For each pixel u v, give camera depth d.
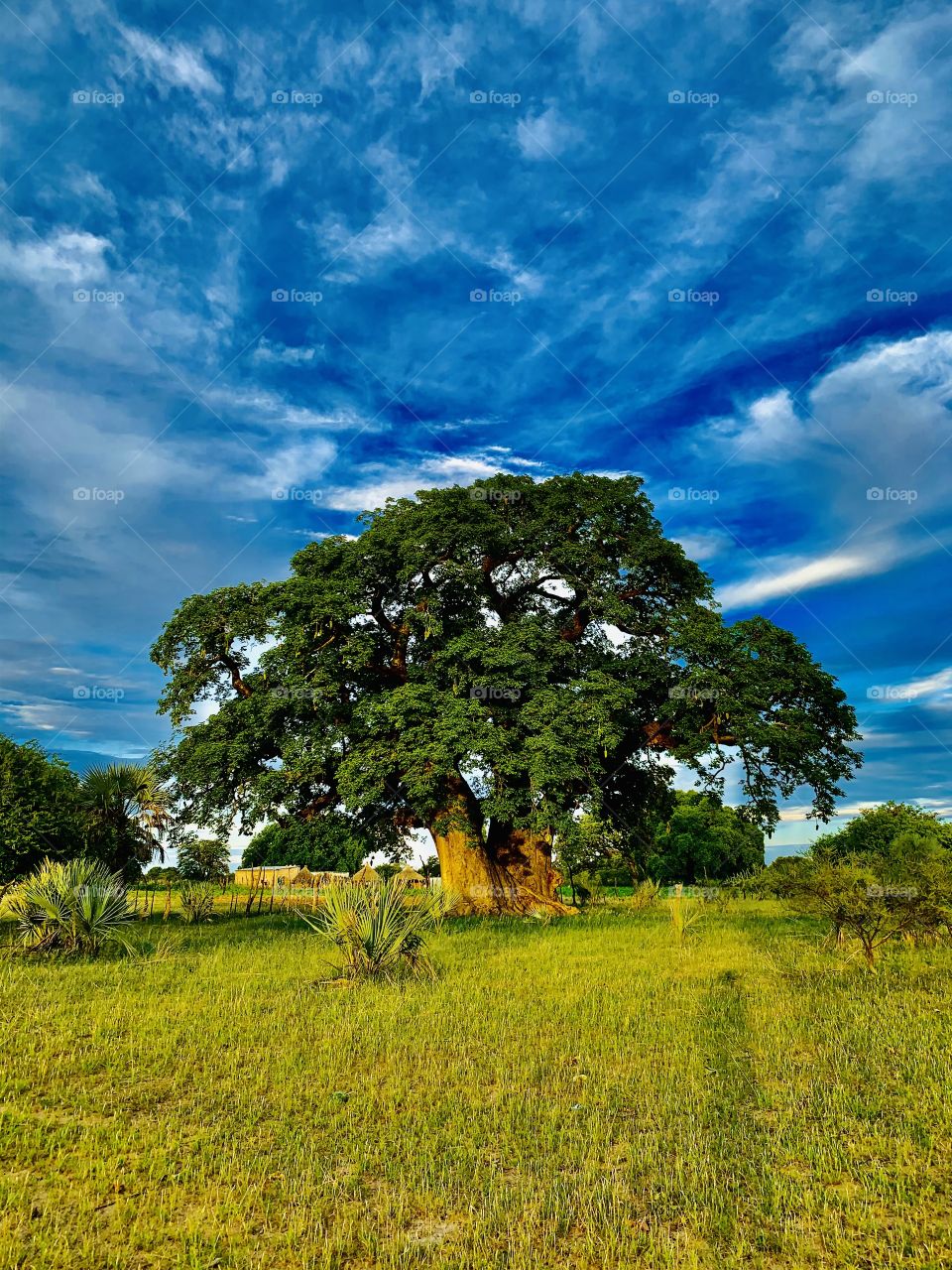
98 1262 4.02
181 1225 4.40
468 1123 5.89
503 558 25.67
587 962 13.46
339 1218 4.48
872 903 12.45
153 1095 6.50
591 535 25.34
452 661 23.52
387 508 25.61
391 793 25.00
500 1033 8.38
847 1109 6.04
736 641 23.94
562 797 21.98
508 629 23.84
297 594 23.17
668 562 25.84
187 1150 5.39
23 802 18.09
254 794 23.27
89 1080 6.89
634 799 29.23
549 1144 5.49
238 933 18.77
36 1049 7.70
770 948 14.91
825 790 24.69
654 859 53.81
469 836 25.30
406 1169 5.11
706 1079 6.87
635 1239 4.21
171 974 12.06
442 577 24.69
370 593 24.92
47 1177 5.01
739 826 54.88
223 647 25.53
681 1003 9.78
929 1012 8.98
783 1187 4.73
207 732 24.77
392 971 11.77
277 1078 6.91
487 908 24.31
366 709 22.64
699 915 21.28
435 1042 8.06
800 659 24.62
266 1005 9.81
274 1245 4.17
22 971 12.02
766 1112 6.12
